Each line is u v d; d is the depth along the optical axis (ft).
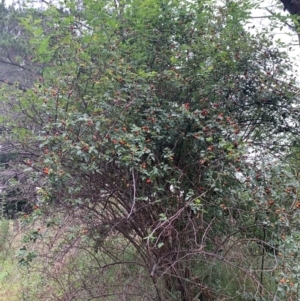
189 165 11.68
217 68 12.94
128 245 11.91
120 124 10.66
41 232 10.27
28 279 13.16
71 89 11.07
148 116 11.11
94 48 12.09
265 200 10.48
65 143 9.73
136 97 10.97
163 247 10.97
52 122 10.45
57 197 9.94
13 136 11.53
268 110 13.75
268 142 13.71
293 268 9.52
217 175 10.84
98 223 10.51
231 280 11.51
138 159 9.77
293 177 10.77
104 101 10.74
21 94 11.77
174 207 11.00
